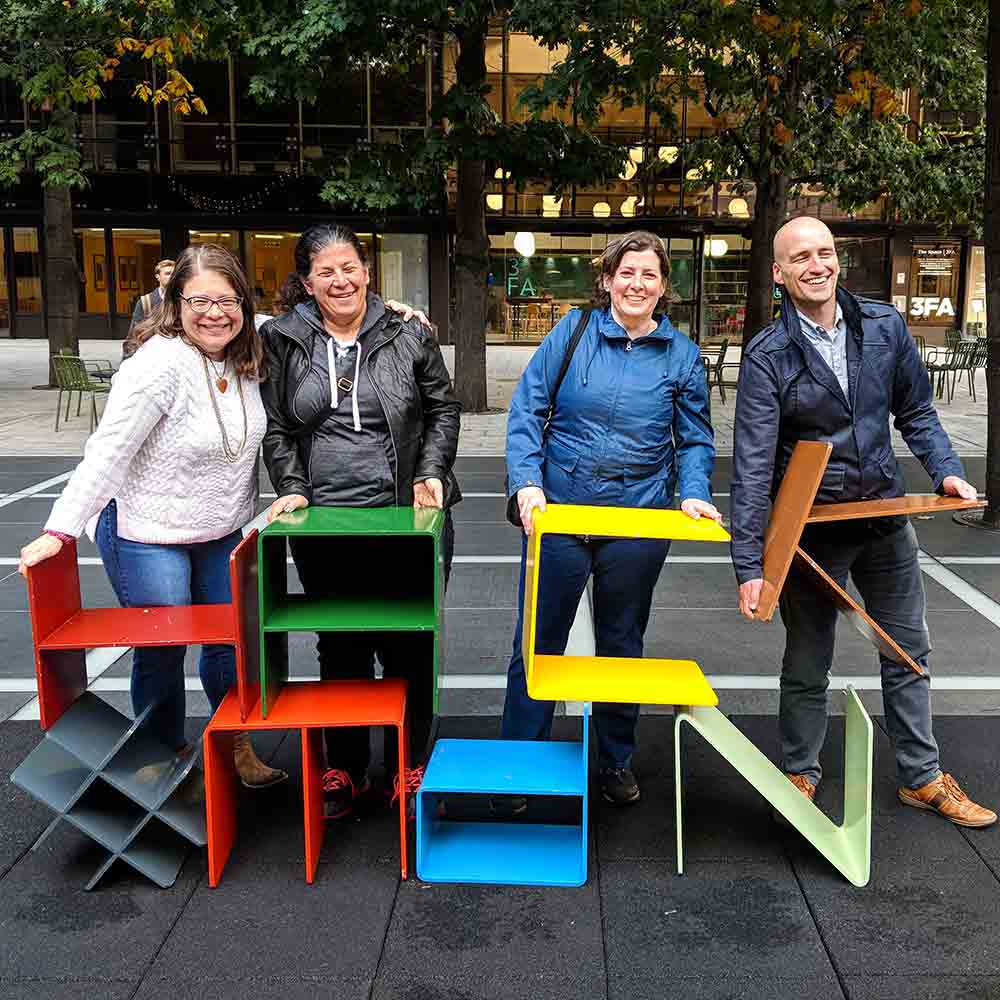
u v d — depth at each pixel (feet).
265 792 11.65
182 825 9.62
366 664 11.31
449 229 86.48
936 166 46.91
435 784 9.76
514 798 10.96
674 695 9.57
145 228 86.74
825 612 10.91
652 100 36.32
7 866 10.03
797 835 10.64
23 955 8.63
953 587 19.89
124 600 10.75
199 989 8.21
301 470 10.95
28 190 87.51
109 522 10.57
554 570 10.66
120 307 88.53
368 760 11.21
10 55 48.06
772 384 10.25
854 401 10.24
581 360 10.59
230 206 84.94
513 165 40.47
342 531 9.37
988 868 9.98
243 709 9.62
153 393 9.82
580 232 89.30
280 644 10.54
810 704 11.12
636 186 87.25
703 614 18.38
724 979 8.34
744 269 88.28
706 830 10.77
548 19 30.83
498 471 32.32
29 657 15.97
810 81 40.70
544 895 9.57
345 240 10.19
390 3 32.81
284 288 11.11
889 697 11.14
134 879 9.83
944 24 34.96
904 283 91.71
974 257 90.99
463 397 46.85
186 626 9.86
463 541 23.53
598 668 10.41
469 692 14.58
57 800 9.82
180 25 36.17
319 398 10.64
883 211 88.94
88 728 10.13
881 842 10.46
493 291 90.68
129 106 83.66
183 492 10.46
